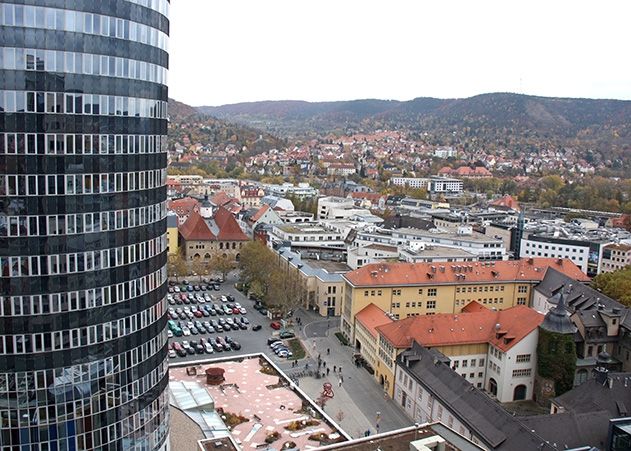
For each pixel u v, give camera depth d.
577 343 142.00
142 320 79.06
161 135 79.56
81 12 66.69
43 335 70.25
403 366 125.25
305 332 170.75
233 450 79.12
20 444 72.00
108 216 72.69
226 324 172.00
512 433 92.31
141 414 81.06
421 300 167.25
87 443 75.81
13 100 64.81
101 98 69.75
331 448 69.38
